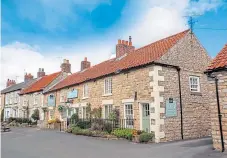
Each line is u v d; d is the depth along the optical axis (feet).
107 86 65.77
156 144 44.27
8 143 51.55
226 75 34.96
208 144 41.88
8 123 122.31
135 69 55.16
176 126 50.70
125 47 77.71
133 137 48.62
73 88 83.71
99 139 53.16
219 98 35.60
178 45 55.31
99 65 87.15
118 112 59.26
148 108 51.62
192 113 54.29
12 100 145.48
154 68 49.96
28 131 81.30
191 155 32.55
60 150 40.52
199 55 59.11
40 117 110.93
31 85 133.18
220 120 35.22
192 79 56.80
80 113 77.46
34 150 41.29
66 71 119.75
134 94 54.60
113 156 34.12
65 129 76.74
